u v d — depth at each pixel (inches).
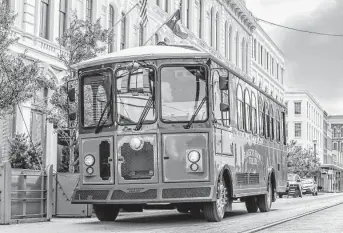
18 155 789.2
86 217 611.5
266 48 2495.1
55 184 612.4
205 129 518.3
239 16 2049.7
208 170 515.5
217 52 1800.0
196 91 523.2
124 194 517.7
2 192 510.6
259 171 708.0
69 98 550.0
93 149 537.6
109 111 534.0
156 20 1386.6
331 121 5511.8
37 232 445.1
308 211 745.6
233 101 599.5
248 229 462.3
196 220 576.4
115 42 1173.1
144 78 528.4
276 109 838.5
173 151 517.0
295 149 2482.8
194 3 1631.4
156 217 641.6
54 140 975.6
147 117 523.2
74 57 772.0
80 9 1068.5
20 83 603.2
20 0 900.0
